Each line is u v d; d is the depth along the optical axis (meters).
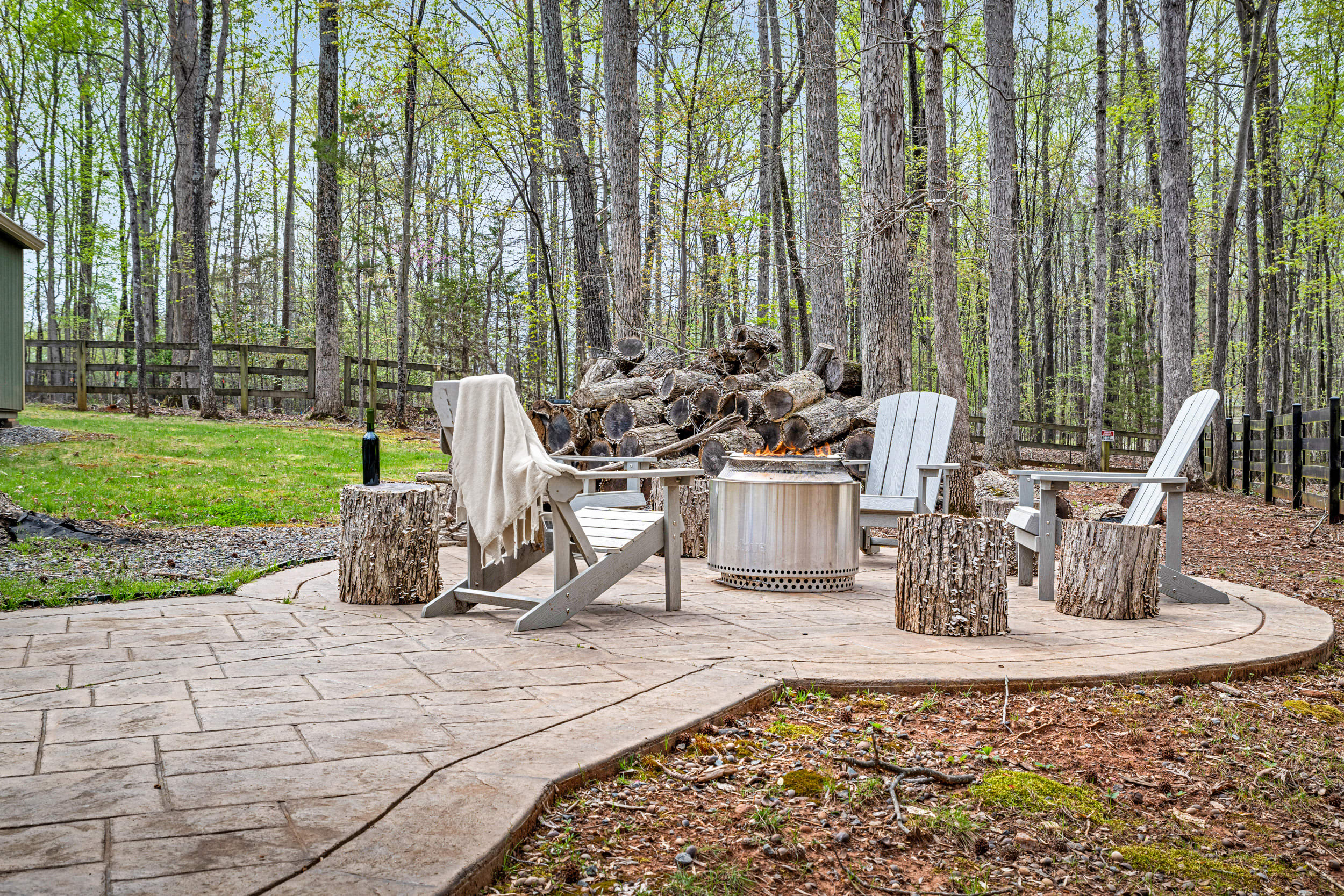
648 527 4.20
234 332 24.58
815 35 12.57
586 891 1.72
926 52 9.75
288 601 4.43
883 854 2.00
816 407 7.97
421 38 14.04
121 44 24.50
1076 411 27.53
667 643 3.54
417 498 4.45
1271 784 2.49
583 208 13.19
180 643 3.46
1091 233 26.58
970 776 2.39
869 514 5.76
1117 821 2.23
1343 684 3.44
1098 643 3.69
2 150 22.39
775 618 4.14
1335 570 6.65
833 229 12.84
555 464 3.74
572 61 17.14
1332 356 24.67
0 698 2.66
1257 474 13.05
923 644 3.62
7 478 8.55
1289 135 16.27
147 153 23.20
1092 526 4.31
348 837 1.74
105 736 2.32
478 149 14.61
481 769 2.13
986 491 10.16
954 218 18.34
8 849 1.64
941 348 9.50
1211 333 19.17
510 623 3.95
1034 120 24.72
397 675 3.00
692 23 17.12
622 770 2.27
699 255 18.03
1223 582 5.72
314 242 29.14
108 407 18.09
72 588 4.57
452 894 1.57
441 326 21.03
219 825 1.77
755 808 2.14
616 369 9.50
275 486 9.48
